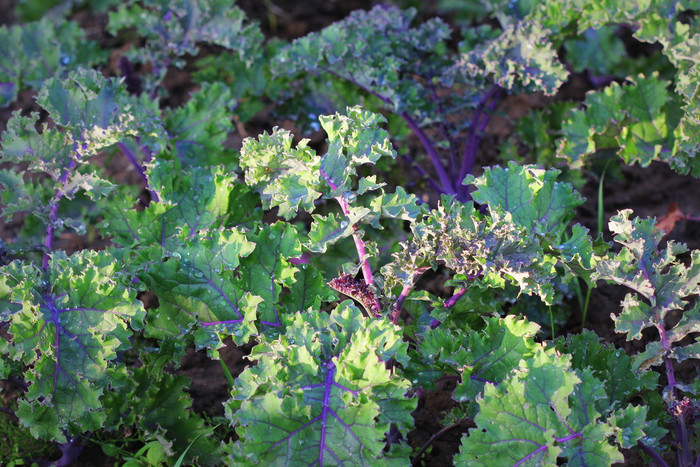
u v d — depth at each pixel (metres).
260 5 2.60
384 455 1.46
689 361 1.78
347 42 1.93
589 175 2.07
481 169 2.11
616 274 1.57
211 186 1.71
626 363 1.59
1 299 1.59
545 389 1.48
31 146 1.72
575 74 2.32
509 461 1.46
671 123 1.88
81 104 1.75
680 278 1.57
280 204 1.68
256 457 1.45
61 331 1.58
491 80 1.95
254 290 1.61
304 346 1.50
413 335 1.69
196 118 1.95
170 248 1.69
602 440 1.46
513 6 1.99
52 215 1.75
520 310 1.79
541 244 1.56
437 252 1.55
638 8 1.85
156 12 2.07
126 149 1.98
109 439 1.71
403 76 2.04
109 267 1.59
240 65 2.12
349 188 1.58
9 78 2.07
